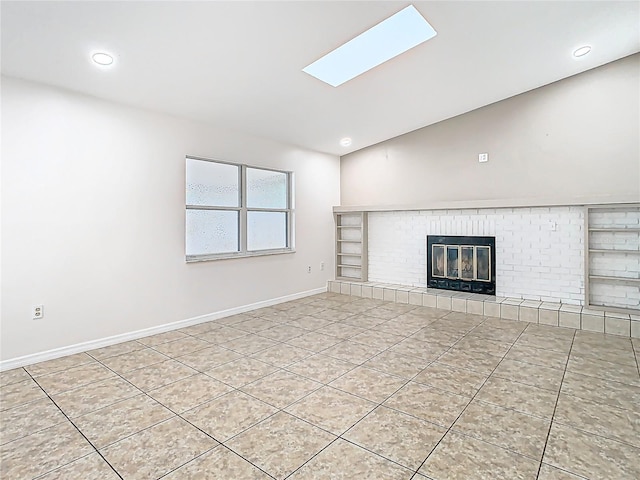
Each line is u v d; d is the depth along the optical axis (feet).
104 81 10.64
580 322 13.19
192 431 6.95
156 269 12.97
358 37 10.98
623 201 12.64
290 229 18.67
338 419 7.33
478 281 16.47
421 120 17.11
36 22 7.98
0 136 9.68
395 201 19.20
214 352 11.18
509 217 15.64
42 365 10.18
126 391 8.61
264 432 6.89
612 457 6.05
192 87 11.64
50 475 5.76
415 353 10.97
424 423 7.15
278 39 9.71
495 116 15.93
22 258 10.10
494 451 6.24
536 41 11.39
